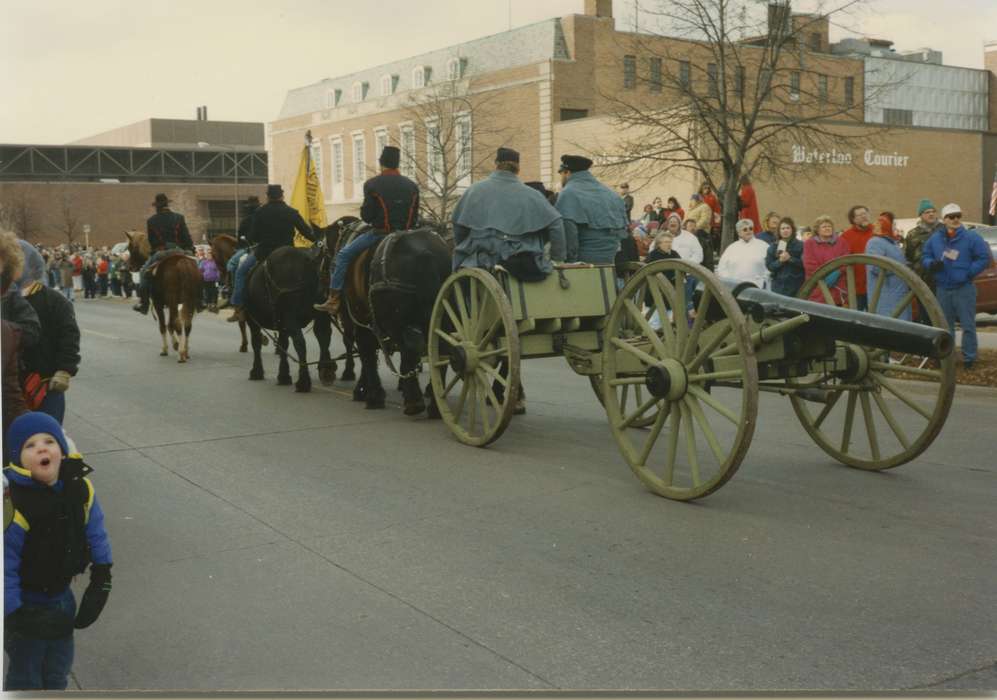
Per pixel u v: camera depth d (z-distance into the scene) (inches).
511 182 340.8
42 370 243.9
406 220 423.8
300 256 489.1
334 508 278.5
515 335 327.0
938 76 992.2
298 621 197.8
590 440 364.5
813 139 923.4
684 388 274.2
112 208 2775.6
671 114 697.6
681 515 263.0
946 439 352.5
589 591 208.8
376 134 2315.5
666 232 553.3
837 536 241.6
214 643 188.4
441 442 363.6
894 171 1621.6
